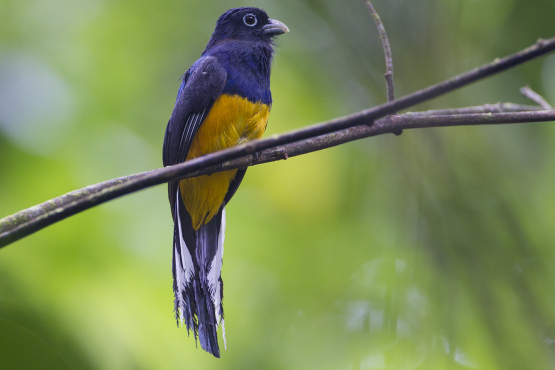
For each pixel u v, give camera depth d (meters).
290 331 11.34
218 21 10.09
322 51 12.67
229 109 8.45
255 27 9.75
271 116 12.05
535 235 10.79
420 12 11.60
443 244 10.16
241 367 10.94
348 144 12.02
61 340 8.28
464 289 9.91
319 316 11.35
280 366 11.02
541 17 11.70
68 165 10.38
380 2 11.75
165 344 9.49
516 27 11.84
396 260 10.72
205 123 8.47
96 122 11.26
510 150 11.38
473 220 10.16
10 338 5.05
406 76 11.57
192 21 12.80
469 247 10.06
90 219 9.94
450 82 4.28
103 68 11.82
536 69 11.77
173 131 8.75
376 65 11.88
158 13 12.39
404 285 10.41
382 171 11.66
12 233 4.07
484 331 9.68
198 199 8.34
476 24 11.91
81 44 11.86
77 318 8.64
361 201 11.78
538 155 11.55
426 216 10.34
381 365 10.19
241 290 11.41
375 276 11.57
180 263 8.07
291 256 11.59
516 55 4.21
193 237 8.34
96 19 12.10
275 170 11.57
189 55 12.48
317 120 12.16
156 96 12.08
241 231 11.49
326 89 12.48
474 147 10.83
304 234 11.66
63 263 9.42
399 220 10.97
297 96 12.23
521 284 9.80
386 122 6.61
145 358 9.09
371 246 11.77
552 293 10.01
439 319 9.91
